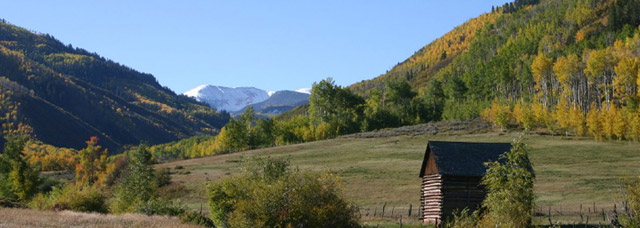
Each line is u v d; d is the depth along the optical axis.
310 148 126.25
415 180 78.56
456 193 48.62
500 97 182.38
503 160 49.38
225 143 157.12
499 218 32.38
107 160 132.62
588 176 74.44
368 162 97.62
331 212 34.22
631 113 111.50
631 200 30.73
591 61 152.75
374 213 56.72
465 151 50.59
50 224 36.31
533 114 128.12
